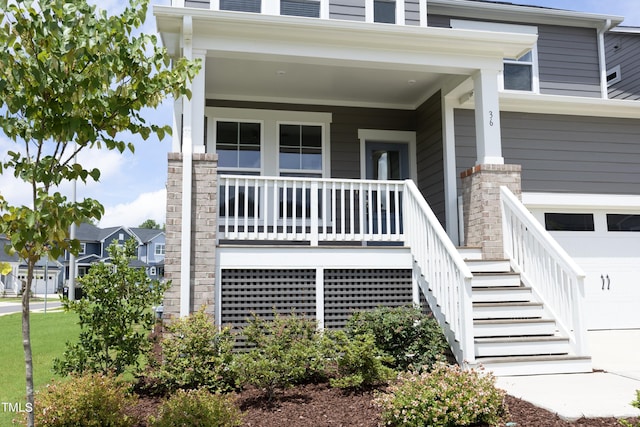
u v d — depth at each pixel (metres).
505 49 7.72
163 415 4.15
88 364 5.18
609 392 5.01
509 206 7.41
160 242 53.53
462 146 9.18
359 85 9.11
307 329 5.71
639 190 10.27
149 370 5.61
